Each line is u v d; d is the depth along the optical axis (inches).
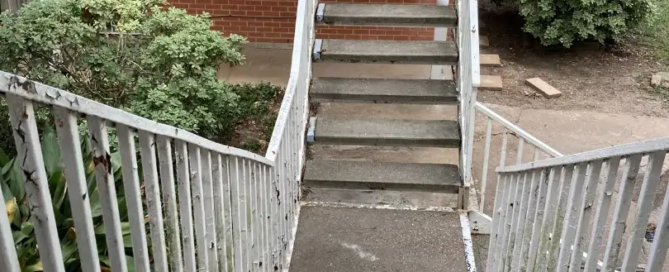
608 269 73.5
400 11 198.5
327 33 290.8
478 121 243.8
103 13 191.3
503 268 123.7
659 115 255.9
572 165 84.6
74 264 106.8
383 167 180.4
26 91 44.6
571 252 87.3
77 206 54.1
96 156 55.1
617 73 301.3
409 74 270.8
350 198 184.1
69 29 178.2
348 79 195.3
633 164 66.4
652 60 318.0
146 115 171.8
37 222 50.0
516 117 250.1
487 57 311.0
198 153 77.0
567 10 303.4
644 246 158.4
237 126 224.1
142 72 187.5
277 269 135.0
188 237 78.2
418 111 244.2
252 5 292.2
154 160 64.7
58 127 50.6
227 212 91.3
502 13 372.5
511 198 118.7
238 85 252.8
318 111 239.3
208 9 295.0
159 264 70.0
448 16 193.8
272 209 123.9
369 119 189.8
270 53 292.7
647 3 303.3
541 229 97.5
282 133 129.1
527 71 301.9
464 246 157.4
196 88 178.5
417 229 163.8
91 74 186.5
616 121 248.8
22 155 47.1
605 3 297.1
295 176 164.1
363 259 152.6
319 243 157.9
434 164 182.1
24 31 172.9
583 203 79.8
